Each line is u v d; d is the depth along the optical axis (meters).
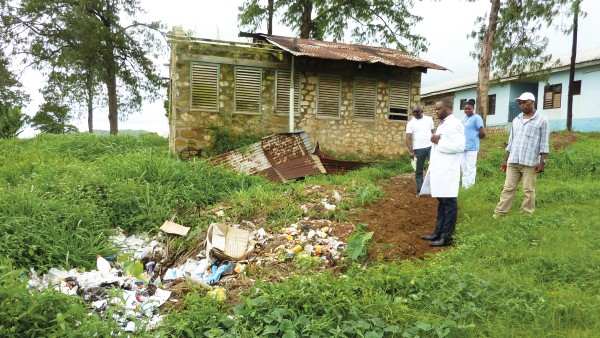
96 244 6.20
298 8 21.94
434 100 30.66
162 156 9.88
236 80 12.62
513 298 4.22
